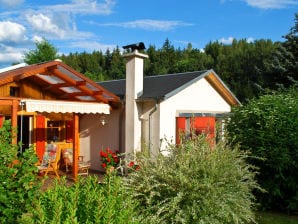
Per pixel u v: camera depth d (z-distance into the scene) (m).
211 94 17.00
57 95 16.02
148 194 7.31
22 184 6.01
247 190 8.48
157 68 66.12
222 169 7.78
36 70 12.82
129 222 4.41
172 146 8.53
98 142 17.27
